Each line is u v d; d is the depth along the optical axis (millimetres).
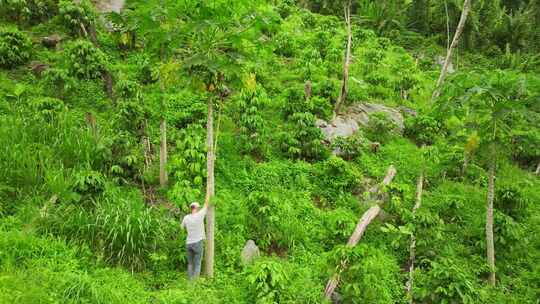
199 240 6676
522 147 8156
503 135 7645
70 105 10734
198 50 5992
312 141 10875
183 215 8000
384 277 7688
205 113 11430
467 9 12711
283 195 9469
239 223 8203
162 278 6707
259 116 10789
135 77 12484
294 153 11039
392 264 8172
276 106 12766
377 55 17672
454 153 11438
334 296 6969
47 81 10781
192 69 5938
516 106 7258
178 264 7148
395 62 18750
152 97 11664
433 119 12375
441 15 24516
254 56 6145
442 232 8859
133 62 13477
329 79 14461
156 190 8836
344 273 6977
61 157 8195
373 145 12062
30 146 8047
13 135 8102
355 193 10289
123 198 7871
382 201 9758
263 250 7973
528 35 24859
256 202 8141
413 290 7102
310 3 25719
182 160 8438
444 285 6266
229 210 8523
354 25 21578
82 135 8734
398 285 7758
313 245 8320
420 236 8305
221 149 10453
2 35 11914
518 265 8906
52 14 14586
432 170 10867
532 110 7543
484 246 8781
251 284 6512
